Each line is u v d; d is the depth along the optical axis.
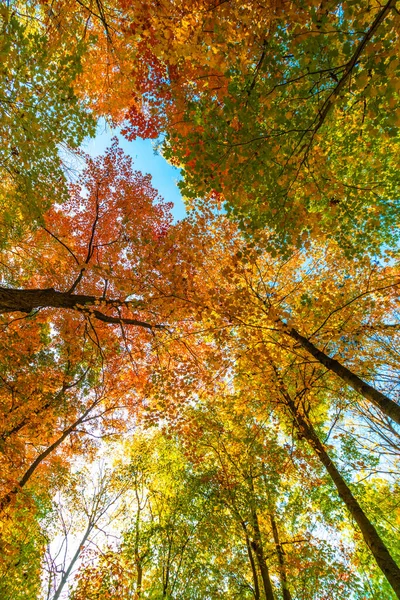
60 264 10.64
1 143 5.71
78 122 5.88
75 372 11.87
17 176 6.28
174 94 5.79
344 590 8.76
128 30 6.83
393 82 2.82
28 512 8.20
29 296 6.53
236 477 9.59
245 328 7.07
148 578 11.30
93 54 7.92
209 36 4.18
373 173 6.25
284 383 8.04
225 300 6.45
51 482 11.70
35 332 10.30
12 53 4.59
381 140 6.52
